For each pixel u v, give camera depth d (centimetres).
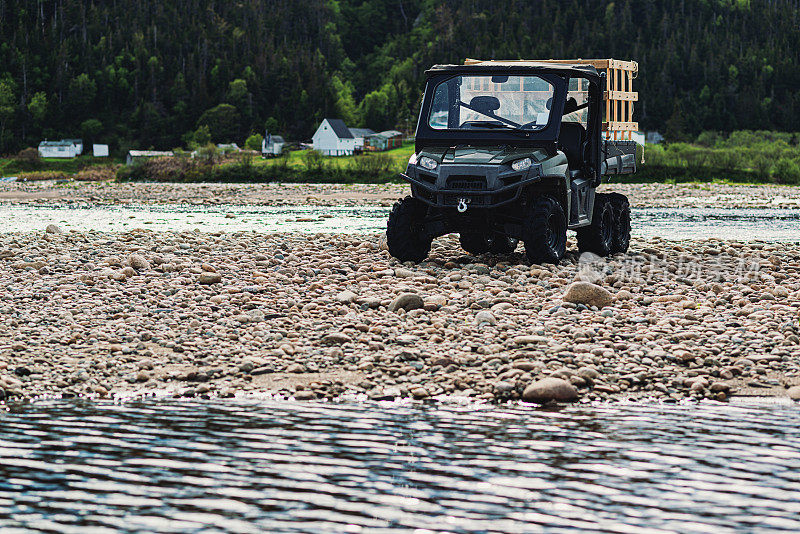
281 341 1689
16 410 1309
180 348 1644
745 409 1325
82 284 2261
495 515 922
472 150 2452
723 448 1135
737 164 13188
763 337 1675
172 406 1334
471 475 1038
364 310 1969
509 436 1188
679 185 10294
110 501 957
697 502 956
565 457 1100
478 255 2794
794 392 1386
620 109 2933
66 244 3253
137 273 2459
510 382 1425
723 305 2030
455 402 1362
